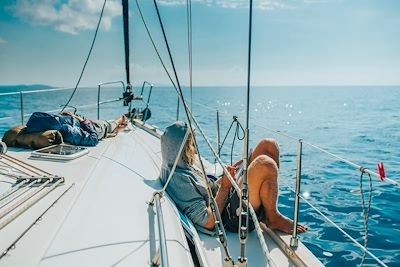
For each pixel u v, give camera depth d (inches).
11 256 64.2
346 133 823.7
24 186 95.7
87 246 70.1
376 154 532.1
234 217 104.4
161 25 72.9
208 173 135.0
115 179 112.0
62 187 98.3
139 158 145.9
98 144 163.8
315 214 237.6
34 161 125.7
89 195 95.5
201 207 102.0
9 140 146.3
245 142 66.7
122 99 257.3
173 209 95.9
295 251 92.6
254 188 100.7
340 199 276.4
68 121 158.1
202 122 961.5
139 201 96.2
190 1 82.0
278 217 102.5
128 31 246.8
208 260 90.7
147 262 67.2
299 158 95.7
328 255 179.6
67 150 138.0
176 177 107.0
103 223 80.1
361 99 3484.3
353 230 212.2
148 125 234.8
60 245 69.4
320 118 1305.4
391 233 208.8
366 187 312.3
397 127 943.0
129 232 77.4
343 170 382.9
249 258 93.4
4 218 75.5
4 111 1475.1
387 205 261.7
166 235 81.1
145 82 264.7
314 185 318.7
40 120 148.6
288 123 1104.2
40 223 76.6
